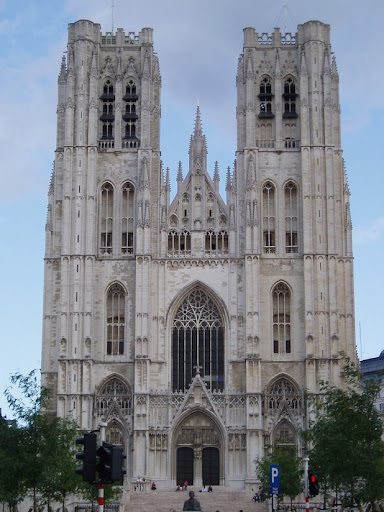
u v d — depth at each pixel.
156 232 137.38
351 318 135.25
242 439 130.38
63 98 142.38
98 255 137.00
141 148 138.88
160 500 119.88
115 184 139.25
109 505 118.81
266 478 111.69
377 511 81.62
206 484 130.62
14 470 83.56
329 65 141.12
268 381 132.50
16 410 87.62
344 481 84.12
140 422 129.50
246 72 141.62
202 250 137.25
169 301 135.75
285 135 141.25
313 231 135.62
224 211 139.00
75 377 130.75
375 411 80.94
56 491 94.56
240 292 135.62
